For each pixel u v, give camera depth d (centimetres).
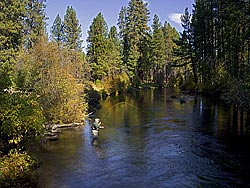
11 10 3925
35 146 1689
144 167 1344
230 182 1160
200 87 4616
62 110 2258
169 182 1175
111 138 1872
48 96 2212
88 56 5762
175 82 7225
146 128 2148
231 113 2616
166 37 8300
